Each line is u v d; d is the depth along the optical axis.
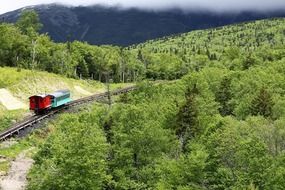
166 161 59.62
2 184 62.34
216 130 66.50
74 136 54.56
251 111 102.69
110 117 75.25
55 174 51.91
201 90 123.12
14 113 104.69
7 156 74.00
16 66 167.62
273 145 67.12
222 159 59.00
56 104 109.31
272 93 117.75
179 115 85.06
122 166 62.56
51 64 181.88
